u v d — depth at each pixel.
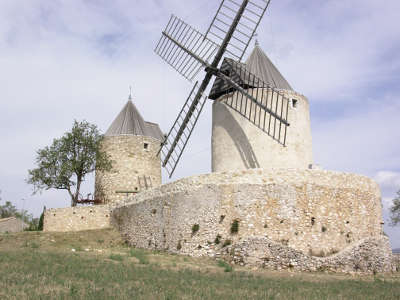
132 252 18.48
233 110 22.14
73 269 13.12
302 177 18.02
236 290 11.12
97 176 30.98
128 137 30.89
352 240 18.17
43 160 29.09
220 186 18.16
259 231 17.14
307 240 17.22
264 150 20.91
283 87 22.19
